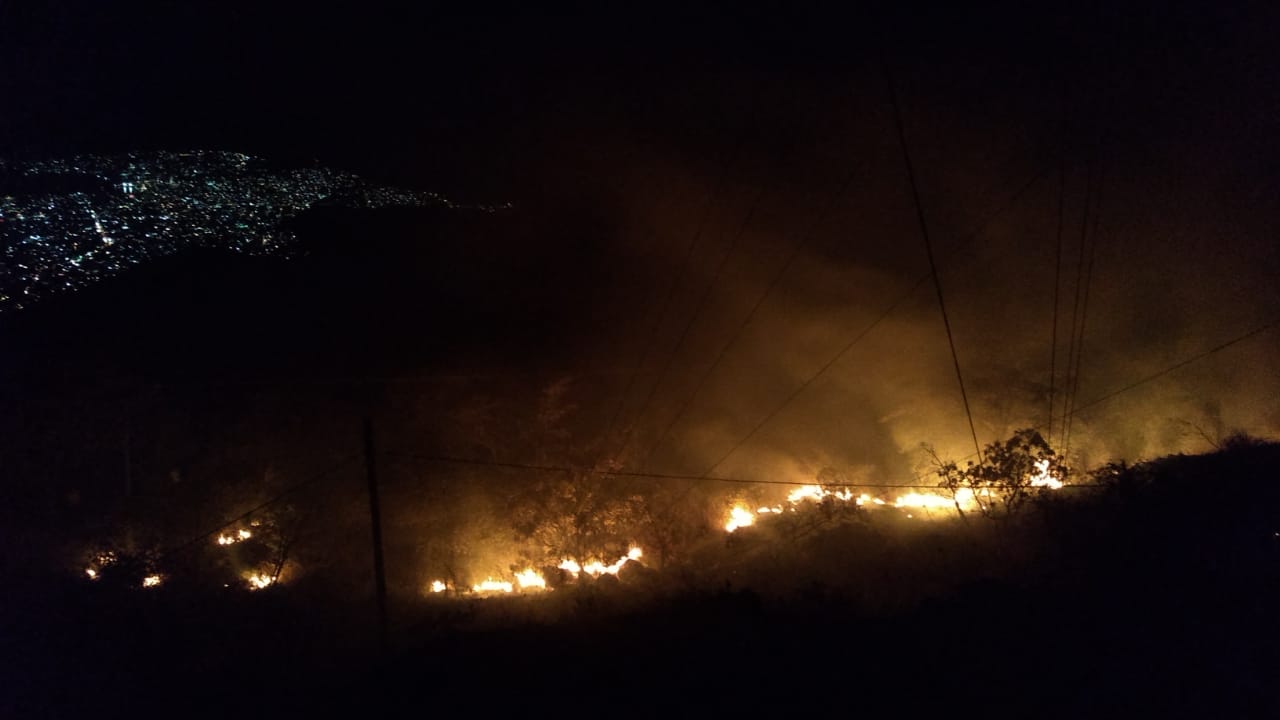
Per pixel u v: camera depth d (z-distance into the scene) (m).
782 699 7.18
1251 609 7.45
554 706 7.75
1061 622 7.88
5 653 10.84
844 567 12.77
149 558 15.06
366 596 14.89
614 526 16.98
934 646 7.86
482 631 11.20
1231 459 11.20
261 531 17.05
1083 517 11.05
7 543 16.52
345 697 8.93
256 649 11.38
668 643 8.92
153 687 10.03
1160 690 6.57
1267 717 6.10
